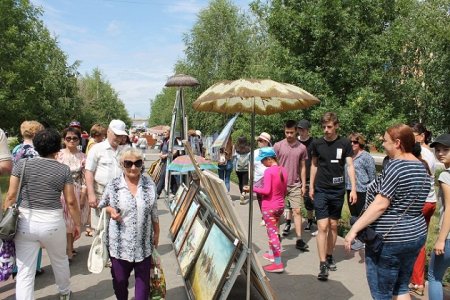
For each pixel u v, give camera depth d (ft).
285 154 21.03
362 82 36.76
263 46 92.12
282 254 20.12
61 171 13.07
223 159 38.34
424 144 16.39
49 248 13.12
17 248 12.47
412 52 55.42
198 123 95.76
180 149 32.14
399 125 10.52
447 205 11.25
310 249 20.94
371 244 10.21
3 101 70.38
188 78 29.99
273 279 16.71
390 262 10.21
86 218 20.62
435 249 11.44
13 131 81.20
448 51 54.85
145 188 12.34
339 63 35.24
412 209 10.06
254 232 24.25
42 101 92.38
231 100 13.56
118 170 17.12
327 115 16.79
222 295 11.07
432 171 15.33
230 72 91.86
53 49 118.21
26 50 76.84
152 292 12.80
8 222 11.84
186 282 14.52
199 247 14.40
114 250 11.97
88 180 16.83
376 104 36.76
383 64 38.63
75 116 130.93
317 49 35.47
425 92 54.54
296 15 35.76
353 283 16.28
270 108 13.50
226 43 95.50
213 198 12.66
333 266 17.70
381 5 37.45
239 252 11.70
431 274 11.86
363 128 34.83
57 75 120.57
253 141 11.89
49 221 12.64
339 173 16.88
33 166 12.61
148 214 12.21
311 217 24.76
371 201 10.64
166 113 180.24
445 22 55.11
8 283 15.97
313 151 17.51
